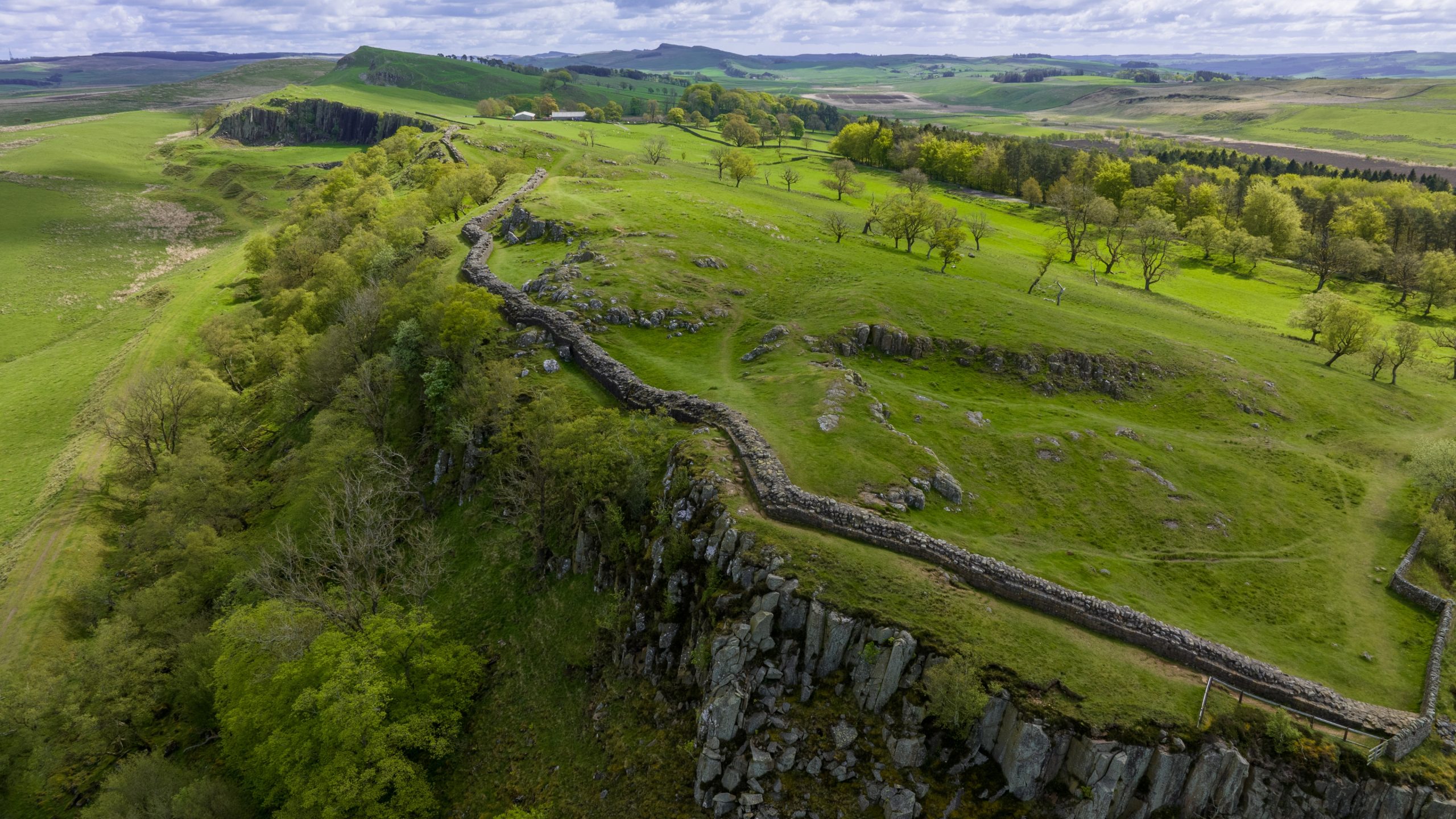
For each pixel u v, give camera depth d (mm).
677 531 53312
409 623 55688
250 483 88625
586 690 52969
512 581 62469
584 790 47188
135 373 121000
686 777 44938
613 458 59375
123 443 94500
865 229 150875
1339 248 158125
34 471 98000
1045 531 58688
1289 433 80125
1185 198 196875
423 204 136625
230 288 154750
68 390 119438
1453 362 105188
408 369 83000
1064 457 68500
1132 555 57688
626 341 86375
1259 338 109250
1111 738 38844
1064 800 39219
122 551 79438
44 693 55531
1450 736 42031
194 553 68938
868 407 69250
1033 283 122062
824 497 53062
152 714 60000
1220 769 38906
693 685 48062
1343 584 56625
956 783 40844
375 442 80250
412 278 95250
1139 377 86625
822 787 41656
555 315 85438
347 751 47625
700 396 71312
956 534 54688
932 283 108438
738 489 54656
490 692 55125
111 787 50688
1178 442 75625
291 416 96375
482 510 68750
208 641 59031
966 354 87438
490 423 71875
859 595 45594
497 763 50781
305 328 111062
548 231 117312
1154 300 131250
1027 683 41094
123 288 180125
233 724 50938
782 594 46062
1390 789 38781
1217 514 63844
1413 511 66500
